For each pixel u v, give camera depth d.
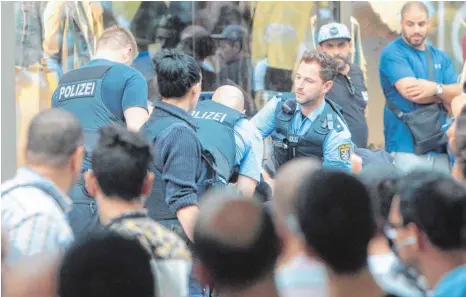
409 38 13.19
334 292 5.09
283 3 13.71
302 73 10.70
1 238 6.17
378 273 5.77
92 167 6.61
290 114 10.93
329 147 10.77
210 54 13.58
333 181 5.12
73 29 13.07
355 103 12.41
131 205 6.55
